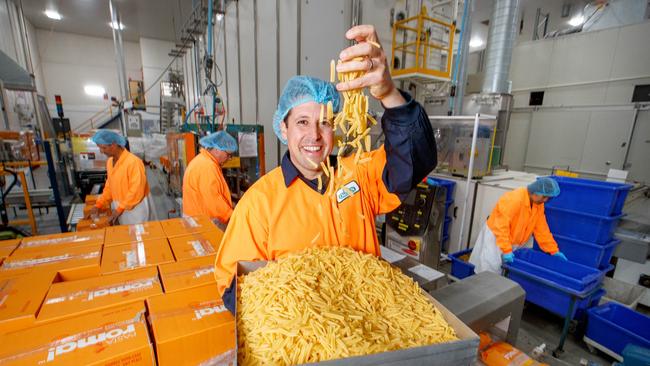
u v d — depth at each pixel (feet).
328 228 2.93
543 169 17.20
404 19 10.19
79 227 7.64
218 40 18.65
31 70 21.93
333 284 2.24
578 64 15.76
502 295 3.26
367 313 2.09
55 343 2.46
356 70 2.17
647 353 4.98
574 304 6.58
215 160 7.88
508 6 11.69
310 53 10.64
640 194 11.94
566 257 8.15
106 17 25.89
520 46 18.01
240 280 2.42
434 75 10.50
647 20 13.42
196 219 5.72
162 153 21.24
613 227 7.78
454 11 10.85
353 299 2.18
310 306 1.95
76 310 2.85
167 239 4.69
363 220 3.13
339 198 2.99
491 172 11.69
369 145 2.35
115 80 35.01
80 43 32.81
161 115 21.94
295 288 2.09
